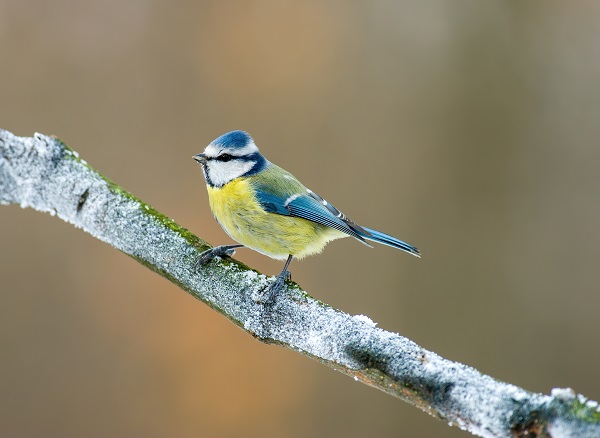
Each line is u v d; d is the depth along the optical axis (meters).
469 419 4.46
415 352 4.47
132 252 4.54
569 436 4.38
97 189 4.54
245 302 4.51
